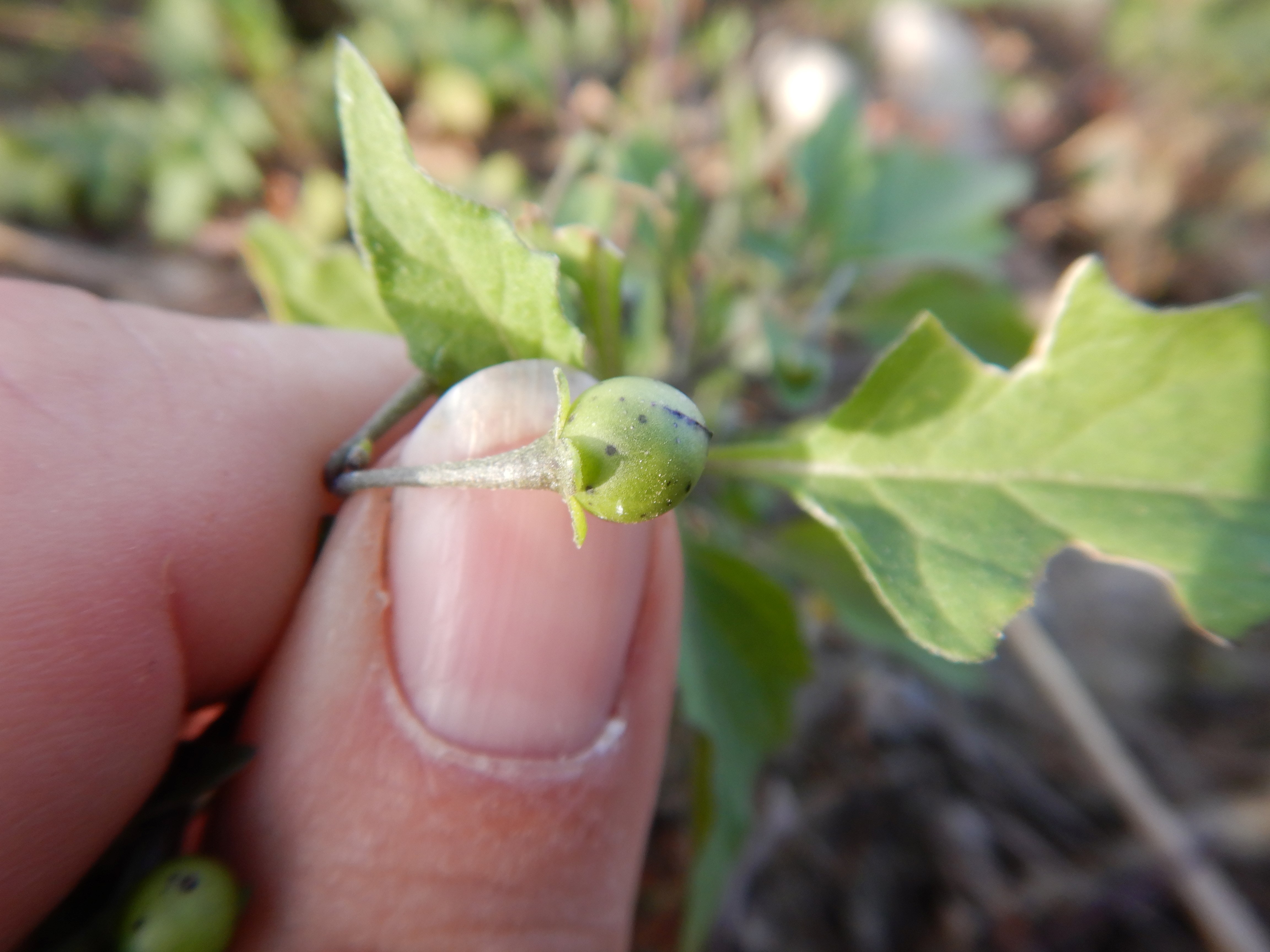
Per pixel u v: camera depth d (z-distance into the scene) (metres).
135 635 0.05
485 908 0.05
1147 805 0.09
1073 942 0.09
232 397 0.05
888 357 0.05
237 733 0.05
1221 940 0.08
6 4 0.17
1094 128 0.17
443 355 0.05
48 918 0.05
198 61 0.15
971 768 0.10
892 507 0.05
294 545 0.06
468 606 0.05
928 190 0.10
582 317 0.05
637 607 0.05
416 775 0.05
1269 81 0.16
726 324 0.09
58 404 0.05
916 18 0.17
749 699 0.07
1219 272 0.15
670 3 0.13
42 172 0.14
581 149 0.08
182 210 0.14
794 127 0.14
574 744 0.05
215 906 0.05
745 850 0.09
